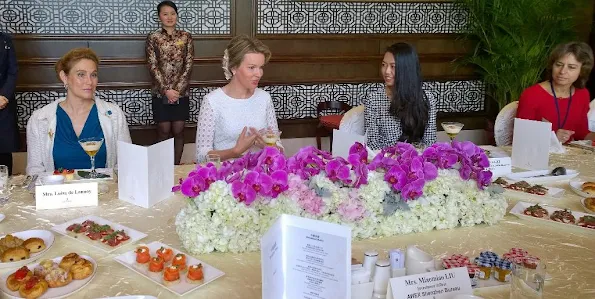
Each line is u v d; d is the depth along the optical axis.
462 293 1.22
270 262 1.05
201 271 1.34
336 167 1.58
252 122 2.68
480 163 1.76
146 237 1.61
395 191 1.66
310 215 1.56
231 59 2.58
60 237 1.60
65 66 2.44
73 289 1.28
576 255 1.55
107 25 4.88
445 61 5.92
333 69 5.60
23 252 1.42
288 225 1.06
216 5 5.11
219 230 1.50
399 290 1.16
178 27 5.05
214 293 1.29
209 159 1.92
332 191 1.58
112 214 1.80
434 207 1.69
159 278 1.34
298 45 5.43
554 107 3.23
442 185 1.70
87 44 4.86
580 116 3.28
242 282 1.35
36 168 2.50
